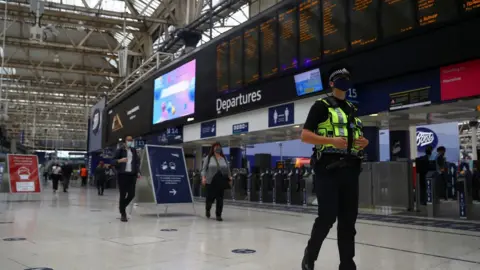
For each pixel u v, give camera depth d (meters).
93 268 3.67
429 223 7.17
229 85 13.54
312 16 10.21
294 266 3.74
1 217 7.93
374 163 9.65
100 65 37.41
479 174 12.80
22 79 40.31
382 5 8.49
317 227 2.93
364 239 5.39
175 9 23.58
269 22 11.76
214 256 4.20
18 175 13.77
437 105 8.05
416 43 7.93
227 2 16.16
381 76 8.62
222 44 14.07
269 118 12.00
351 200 2.93
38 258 4.09
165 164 8.85
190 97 16.11
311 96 10.39
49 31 20.66
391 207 9.31
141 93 21.45
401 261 3.99
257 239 5.33
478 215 8.40
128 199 7.55
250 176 13.88
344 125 2.90
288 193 12.19
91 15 26.33
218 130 14.56
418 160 10.40
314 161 2.96
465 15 7.04
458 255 4.30
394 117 9.70
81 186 30.45
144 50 29.86
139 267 3.71
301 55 10.50
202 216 8.45
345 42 9.28
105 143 28.95
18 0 23.05
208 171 7.81
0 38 28.81
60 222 7.18
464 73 7.41
